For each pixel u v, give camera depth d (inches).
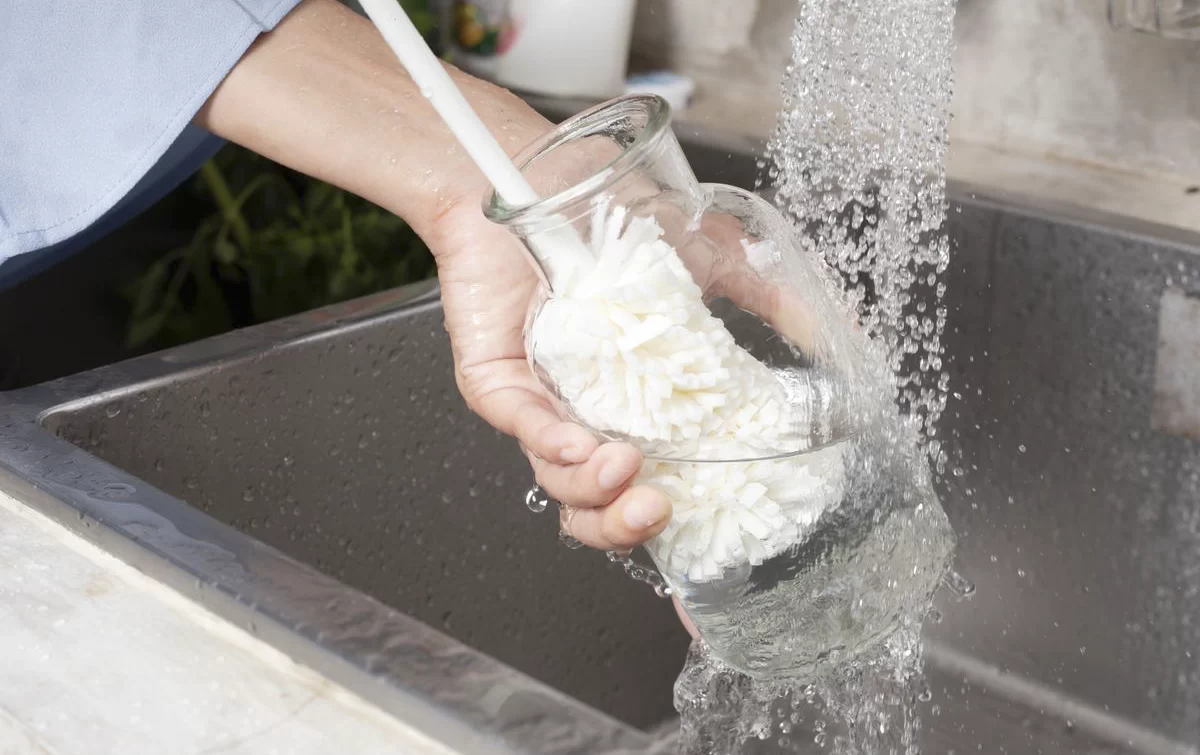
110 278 44.8
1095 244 30.0
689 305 17.0
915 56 29.8
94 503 20.5
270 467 28.6
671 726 34.4
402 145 24.3
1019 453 32.0
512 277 22.9
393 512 30.9
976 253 31.7
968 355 32.4
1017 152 37.6
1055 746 31.1
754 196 19.7
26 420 24.1
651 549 18.2
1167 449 29.7
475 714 15.3
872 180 32.2
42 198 25.3
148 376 26.5
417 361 30.9
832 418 17.8
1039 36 36.3
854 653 18.9
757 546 17.0
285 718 16.2
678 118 40.1
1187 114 34.1
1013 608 32.4
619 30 40.2
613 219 17.2
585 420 17.8
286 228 43.1
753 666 18.6
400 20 17.9
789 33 40.9
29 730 16.1
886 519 17.8
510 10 40.2
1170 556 29.9
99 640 17.9
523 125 25.3
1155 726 30.4
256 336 28.7
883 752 24.2
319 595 17.9
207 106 25.8
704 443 17.0
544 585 33.3
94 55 25.1
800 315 18.4
